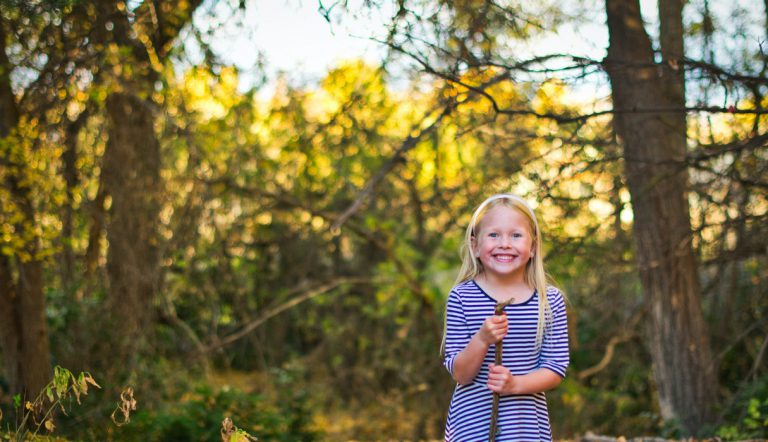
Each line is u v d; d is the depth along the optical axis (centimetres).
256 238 1370
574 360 1177
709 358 820
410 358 1298
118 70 801
